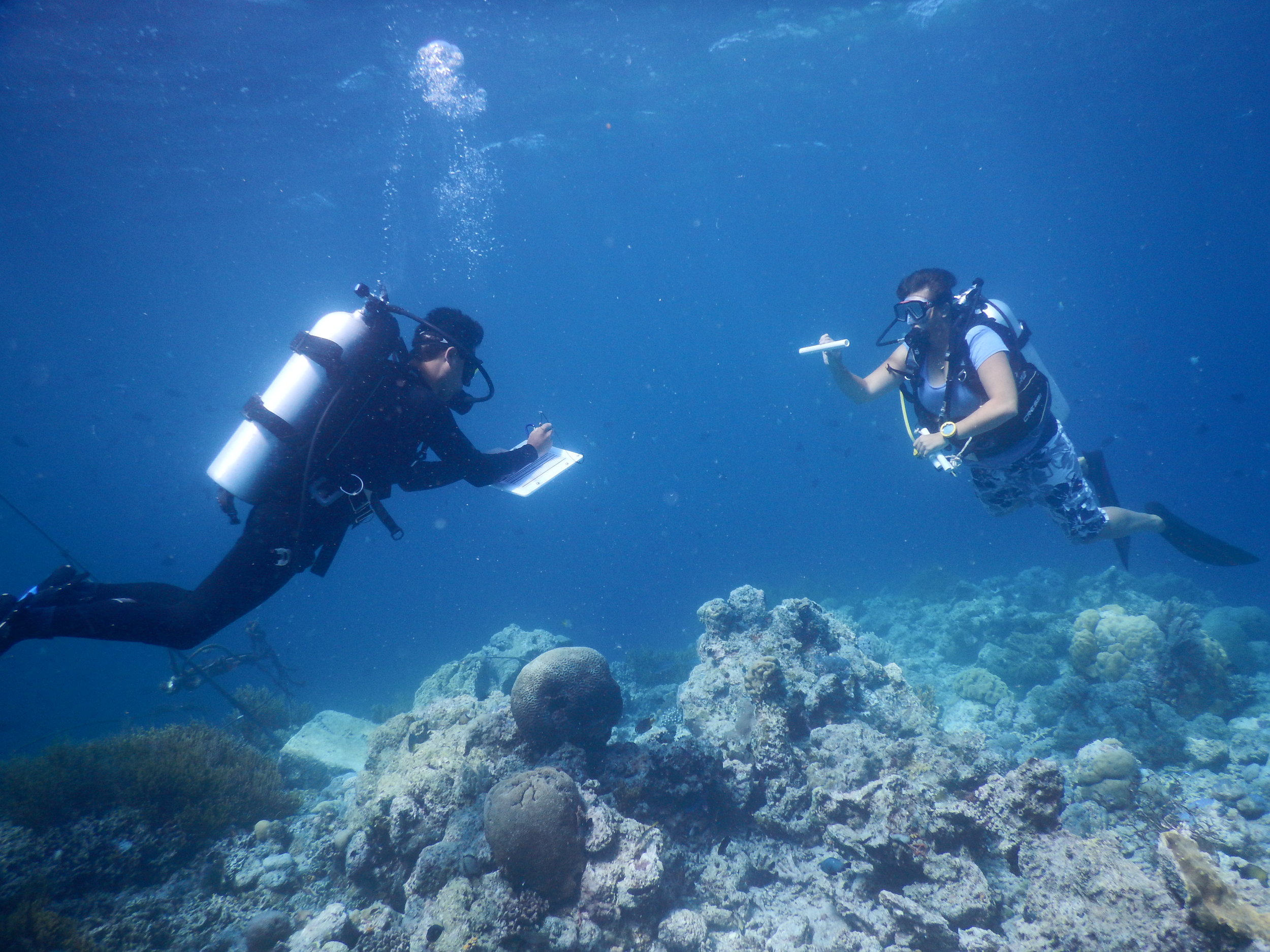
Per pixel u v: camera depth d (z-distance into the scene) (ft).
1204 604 42.01
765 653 21.43
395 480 10.27
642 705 32.53
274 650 42.83
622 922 11.59
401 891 14.40
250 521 9.28
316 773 28.12
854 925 12.17
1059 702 27.12
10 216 94.94
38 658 119.55
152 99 68.08
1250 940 8.25
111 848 16.70
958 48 99.60
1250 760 21.72
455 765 16.25
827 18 84.33
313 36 63.93
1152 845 14.64
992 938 10.14
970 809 11.85
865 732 16.87
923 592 59.36
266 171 97.40
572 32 75.56
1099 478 15.08
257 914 14.47
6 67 57.72
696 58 90.74
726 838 14.76
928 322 12.71
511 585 157.48
